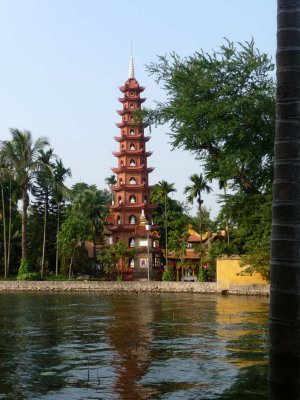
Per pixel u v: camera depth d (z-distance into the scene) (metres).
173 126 33.59
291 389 6.95
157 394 11.81
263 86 33.25
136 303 42.62
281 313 7.10
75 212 86.12
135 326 25.19
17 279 72.50
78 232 77.31
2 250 85.62
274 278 7.22
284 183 7.29
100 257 80.62
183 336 21.27
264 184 36.47
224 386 12.45
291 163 7.30
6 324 26.67
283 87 7.42
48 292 64.19
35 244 88.12
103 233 94.88
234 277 56.44
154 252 82.31
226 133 31.81
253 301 43.62
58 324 26.45
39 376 13.77
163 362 15.55
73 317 30.27
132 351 17.61
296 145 7.32
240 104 31.39
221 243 65.06
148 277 76.38
